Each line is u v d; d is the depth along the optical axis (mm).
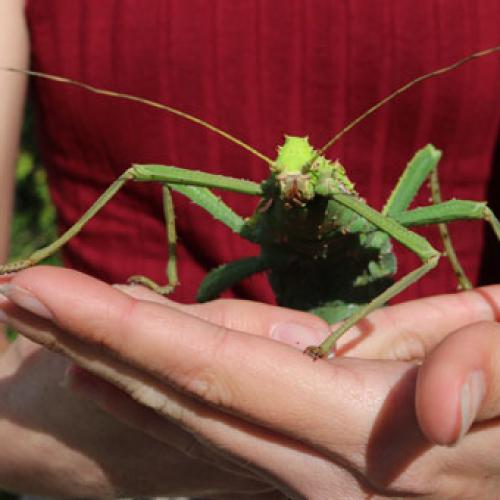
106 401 452
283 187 497
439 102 566
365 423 422
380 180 578
